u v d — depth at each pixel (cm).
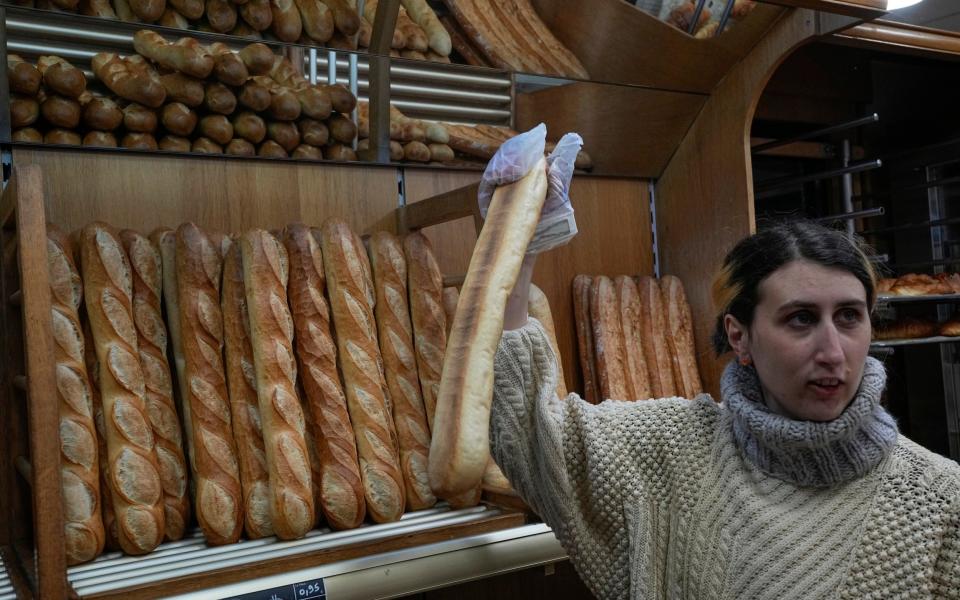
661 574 125
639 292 276
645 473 130
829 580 107
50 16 182
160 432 181
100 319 179
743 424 118
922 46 252
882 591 106
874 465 111
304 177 234
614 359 263
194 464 181
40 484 140
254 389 189
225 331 191
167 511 178
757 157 331
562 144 143
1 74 185
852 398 109
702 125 276
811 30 235
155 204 214
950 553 105
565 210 141
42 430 141
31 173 144
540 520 187
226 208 223
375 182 245
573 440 137
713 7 240
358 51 219
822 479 112
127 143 206
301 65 217
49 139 199
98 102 199
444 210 218
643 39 243
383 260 213
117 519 168
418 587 164
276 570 159
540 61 243
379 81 228
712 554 117
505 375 136
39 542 140
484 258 132
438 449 124
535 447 137
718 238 273
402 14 229
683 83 264
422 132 243
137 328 186
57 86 188
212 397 184
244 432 184
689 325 279
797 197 342
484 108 247
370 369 197
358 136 235
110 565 163
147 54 196
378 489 188
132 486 169
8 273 182
